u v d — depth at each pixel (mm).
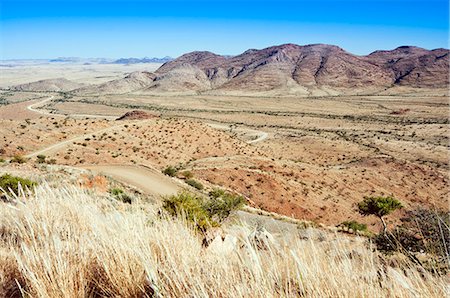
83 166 49500
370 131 175375
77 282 2271
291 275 1866
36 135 77250
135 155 76062
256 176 64500
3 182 11844
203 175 64500
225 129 183125
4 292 2309
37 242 2893
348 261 1794
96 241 2709
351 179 77250
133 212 3104
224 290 1808
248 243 1882
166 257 2389
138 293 2121
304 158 116438
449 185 79625
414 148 130500
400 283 1557
